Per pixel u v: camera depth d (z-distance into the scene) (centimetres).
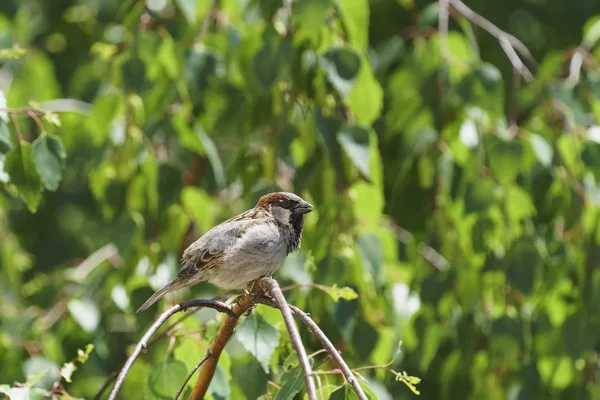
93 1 1502
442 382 1031
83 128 1062
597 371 1006
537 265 958
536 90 1048
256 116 982
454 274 995
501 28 1413
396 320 988
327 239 941
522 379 970
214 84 1015
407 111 1075
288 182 1062
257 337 774
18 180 790
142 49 985
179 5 970
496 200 968
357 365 938
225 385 796
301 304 925
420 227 1055
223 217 1066
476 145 1000
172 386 795
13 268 1212
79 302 1046
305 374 558
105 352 1078
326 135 922
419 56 1084
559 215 1037
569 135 1030
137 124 991
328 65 911
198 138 1002
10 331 1063
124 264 997
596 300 973
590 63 1128
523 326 961
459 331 1005
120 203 1002
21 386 743
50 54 1512
